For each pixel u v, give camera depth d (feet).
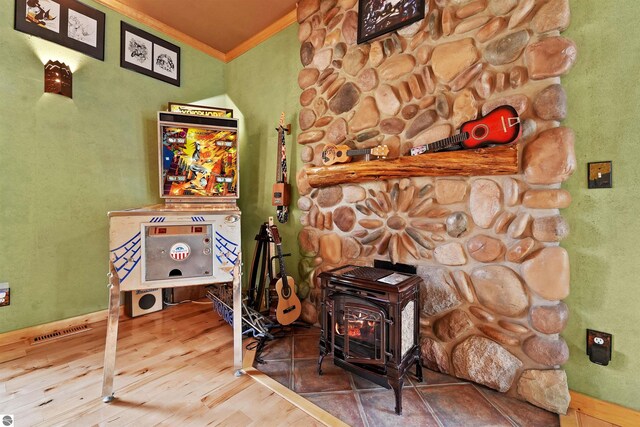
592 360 4.49
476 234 5.38
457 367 5.45
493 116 5.02
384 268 6.46
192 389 5.13
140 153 8.77
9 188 6.64
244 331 7.13
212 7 8.40
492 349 5.12
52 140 7.20
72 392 4.97
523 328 4.90
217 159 7.97
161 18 8.87
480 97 5.33
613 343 4.38
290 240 8.73
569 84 4.68
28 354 6.18
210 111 8.86
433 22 5.86
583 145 4.58
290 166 8.75
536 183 4.75
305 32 8.12
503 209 5.11
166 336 7.11
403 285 4.80
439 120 5.82
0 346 6.48
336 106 7.45
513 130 4.83
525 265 4.85
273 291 8.17
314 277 7.91
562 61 4.55
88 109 7.75
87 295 7.82
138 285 5.06
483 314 5.26
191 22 9.07
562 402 4.53
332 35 7.57
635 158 4.22
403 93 6.31
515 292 4.95
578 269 4.63
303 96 8.21
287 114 8.83
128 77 8.47
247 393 5.06
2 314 6.59
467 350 5.34
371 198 6.77
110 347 4.86
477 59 5.39
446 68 5.68
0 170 6.52
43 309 7.14
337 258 7.39
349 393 5.08
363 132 6.95
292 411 4.63
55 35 7.18
